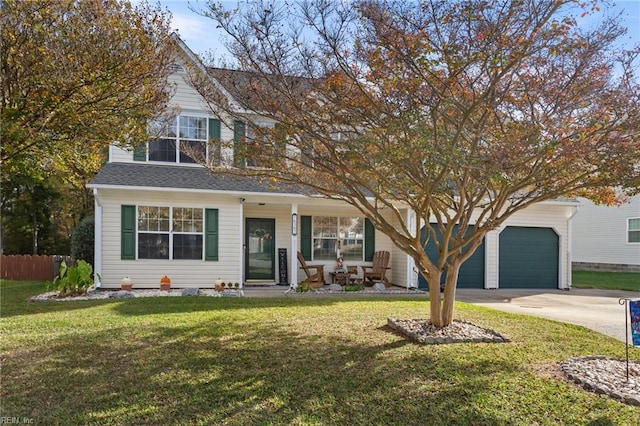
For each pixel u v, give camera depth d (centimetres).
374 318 803
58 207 2456
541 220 1559
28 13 534
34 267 1695
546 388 456
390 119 525
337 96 538
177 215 1292
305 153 592
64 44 547
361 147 539
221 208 1320
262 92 574
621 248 2248
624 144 498
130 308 884
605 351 605
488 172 500
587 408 410
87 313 827
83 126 589
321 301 1021
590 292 1430
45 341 614
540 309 1028
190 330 687
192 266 1298
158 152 1345
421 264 714
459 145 550
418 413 401
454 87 530
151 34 616
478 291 1425
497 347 609
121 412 393
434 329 686
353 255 1540
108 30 562
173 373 489
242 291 1245
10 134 510
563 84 549
